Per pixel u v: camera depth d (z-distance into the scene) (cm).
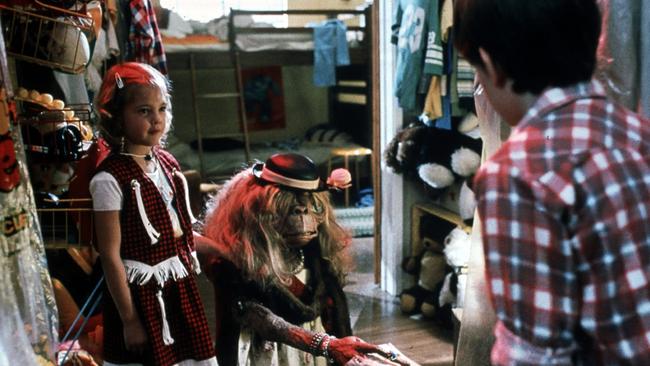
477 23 88
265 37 596
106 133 156
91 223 162
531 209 84
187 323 166
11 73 211
